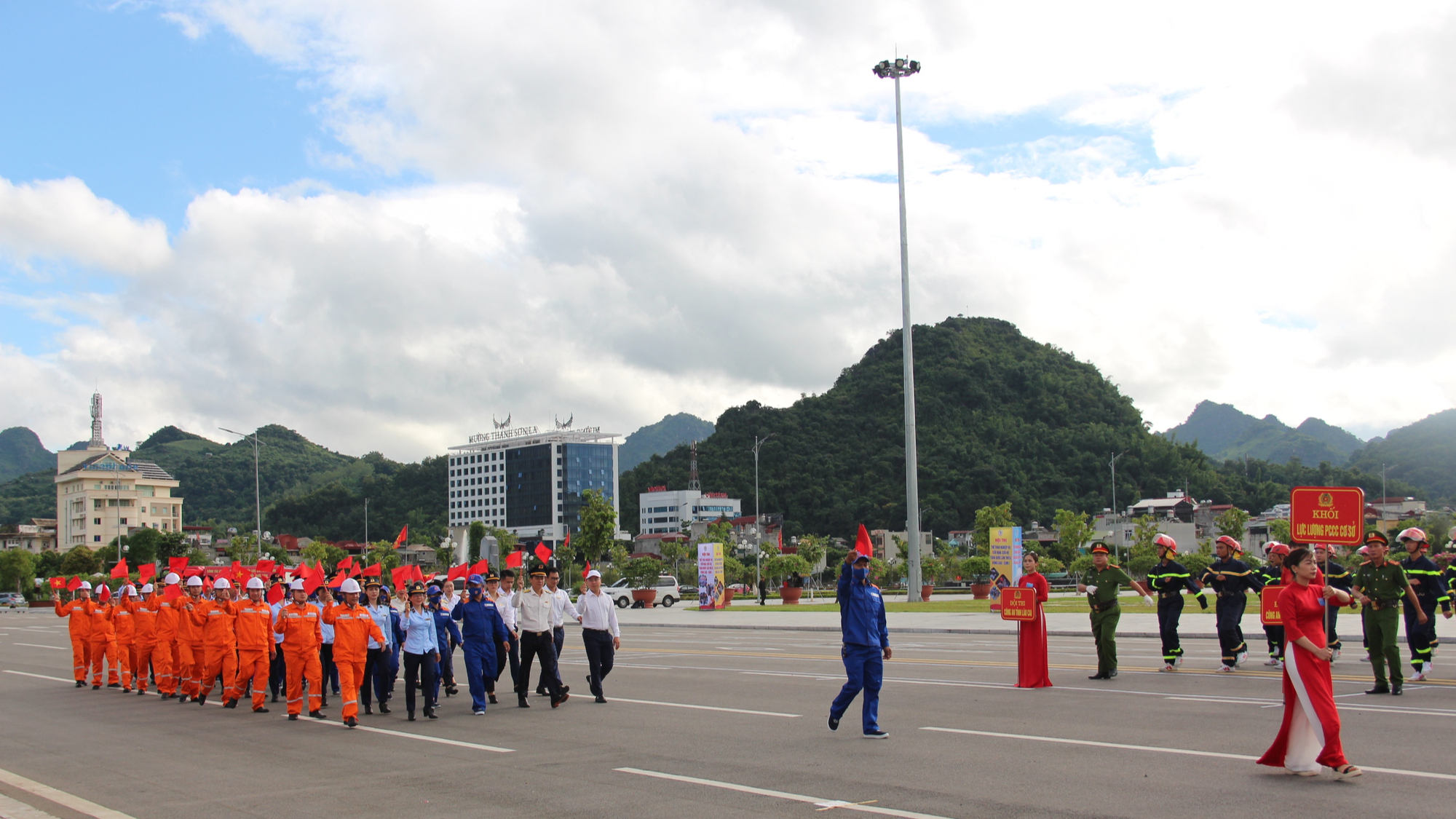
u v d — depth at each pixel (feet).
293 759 37.22
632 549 488.02
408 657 47.24
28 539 481.46
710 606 158.20
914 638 88.12
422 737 41.39
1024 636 50.44
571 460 560.61
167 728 46.85
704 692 53.21
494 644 51.49
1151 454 491.72
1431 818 24.08
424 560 426.10
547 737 40.06
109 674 67.67
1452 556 57.88
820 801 27.53
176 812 28.58
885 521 440.86
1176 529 347.97
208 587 61.67
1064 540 274.36
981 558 229.04
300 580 49.14
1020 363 557.74
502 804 28.48
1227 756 31.89
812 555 277.64
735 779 30.76
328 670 57.57
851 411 531.50
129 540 358.43
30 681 71.82
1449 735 34.58
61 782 33.86
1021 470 469.98
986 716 41.32
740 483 523.29
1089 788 27.99
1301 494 38.22
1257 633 77.30
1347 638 74.08
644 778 31.45
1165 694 46.44
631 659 74.69
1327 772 28.84
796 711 44.96
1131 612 108.68
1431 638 49.39
